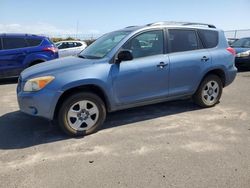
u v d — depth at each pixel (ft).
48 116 14.52
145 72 16.49
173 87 17.99
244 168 11.63
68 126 14.96
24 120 18.12
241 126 16.57
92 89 15.58
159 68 16.97
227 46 20.44
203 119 17.87
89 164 12.16
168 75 17.47
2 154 13.26
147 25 17.49
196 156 12.75
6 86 30.53
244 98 23.41
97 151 13.44
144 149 13.56
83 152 13.35
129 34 16.40
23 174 11.41
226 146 13.78
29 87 14.43
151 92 17.12
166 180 10.82
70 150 13.60
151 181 10.77
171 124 17.02
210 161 12.25
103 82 15.17
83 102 15.07
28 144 14.39
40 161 12.51
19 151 13.57
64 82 14.35
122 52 15.37
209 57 19.10
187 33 18.61
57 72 14.61
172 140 14.60
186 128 16.31
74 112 15.01
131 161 12.36
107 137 15.14
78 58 17.02
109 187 10.43
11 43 31.91
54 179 11.01
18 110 20.38
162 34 17.52
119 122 17.46
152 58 16.89
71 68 14.88
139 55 16.61
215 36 19.98
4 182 10.84
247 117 18.24
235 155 12.80
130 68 16.01
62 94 14.62
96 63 15.39
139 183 10.64
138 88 16.55
